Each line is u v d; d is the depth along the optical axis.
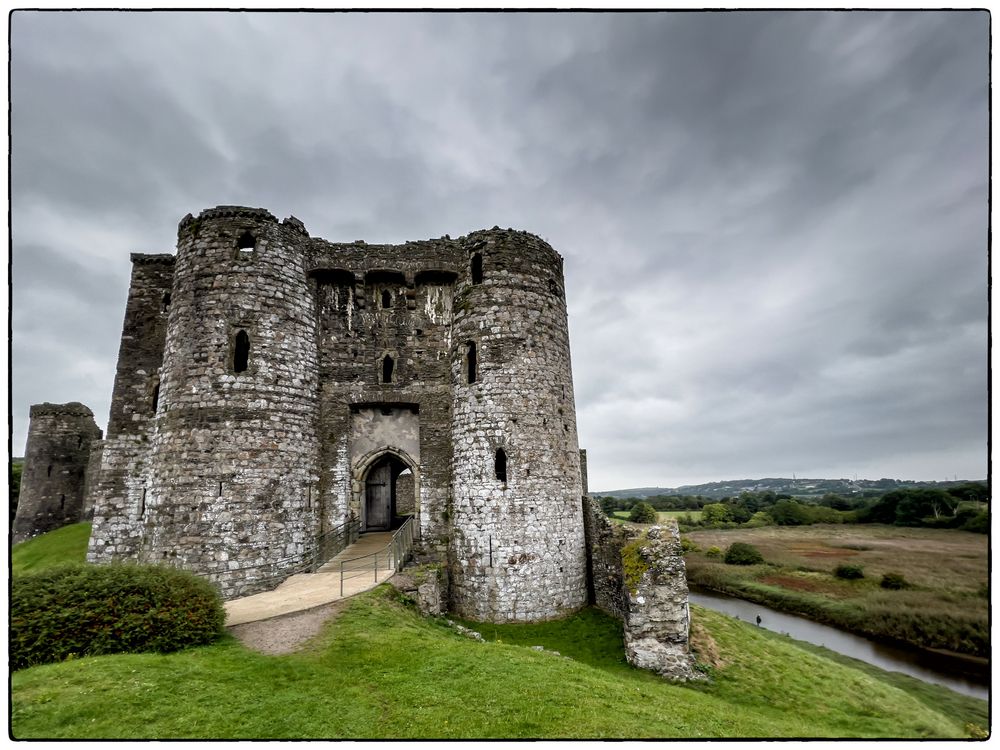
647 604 13.09
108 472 19.12
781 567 37.16
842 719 11.47
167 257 21.09
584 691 8.94
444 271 19.61
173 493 14.85
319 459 17.91
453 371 18.70
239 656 8.99
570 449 18.38
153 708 6.89
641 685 10.69
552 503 17.08
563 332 19.47
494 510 16.62
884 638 24.11
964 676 18.80
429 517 18.11
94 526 18.75
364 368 19.06
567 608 16.66
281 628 10.73
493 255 18.61
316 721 7.01
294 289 17.59
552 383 18.19
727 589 34.91
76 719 6.50
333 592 13.44
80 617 8.70
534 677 9.23
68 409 35.62
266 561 15.10
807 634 25.03
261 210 17.33
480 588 16.28
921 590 28.05
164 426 15.66
